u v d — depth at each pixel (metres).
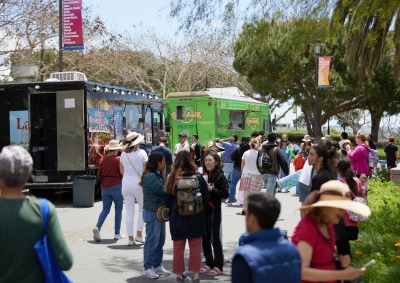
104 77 40.31
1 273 3.73
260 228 3.61
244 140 16.38
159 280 8.17
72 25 20.73
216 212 8.50
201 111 22.22
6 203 3.77
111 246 10.59
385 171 21.55
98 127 17.25
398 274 7.18
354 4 10.66
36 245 3.72
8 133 17.27
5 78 29.89
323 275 4.07
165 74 45.22
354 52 17.72
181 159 7.47
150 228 8.27
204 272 8.57
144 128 20.39
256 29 10.92
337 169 7.47
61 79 17.17
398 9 11.80
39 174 16.91
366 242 9.16
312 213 4.29
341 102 46.88
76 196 16.34
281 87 44.16
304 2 10.60
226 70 46.75
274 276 3.45
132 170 10.39
